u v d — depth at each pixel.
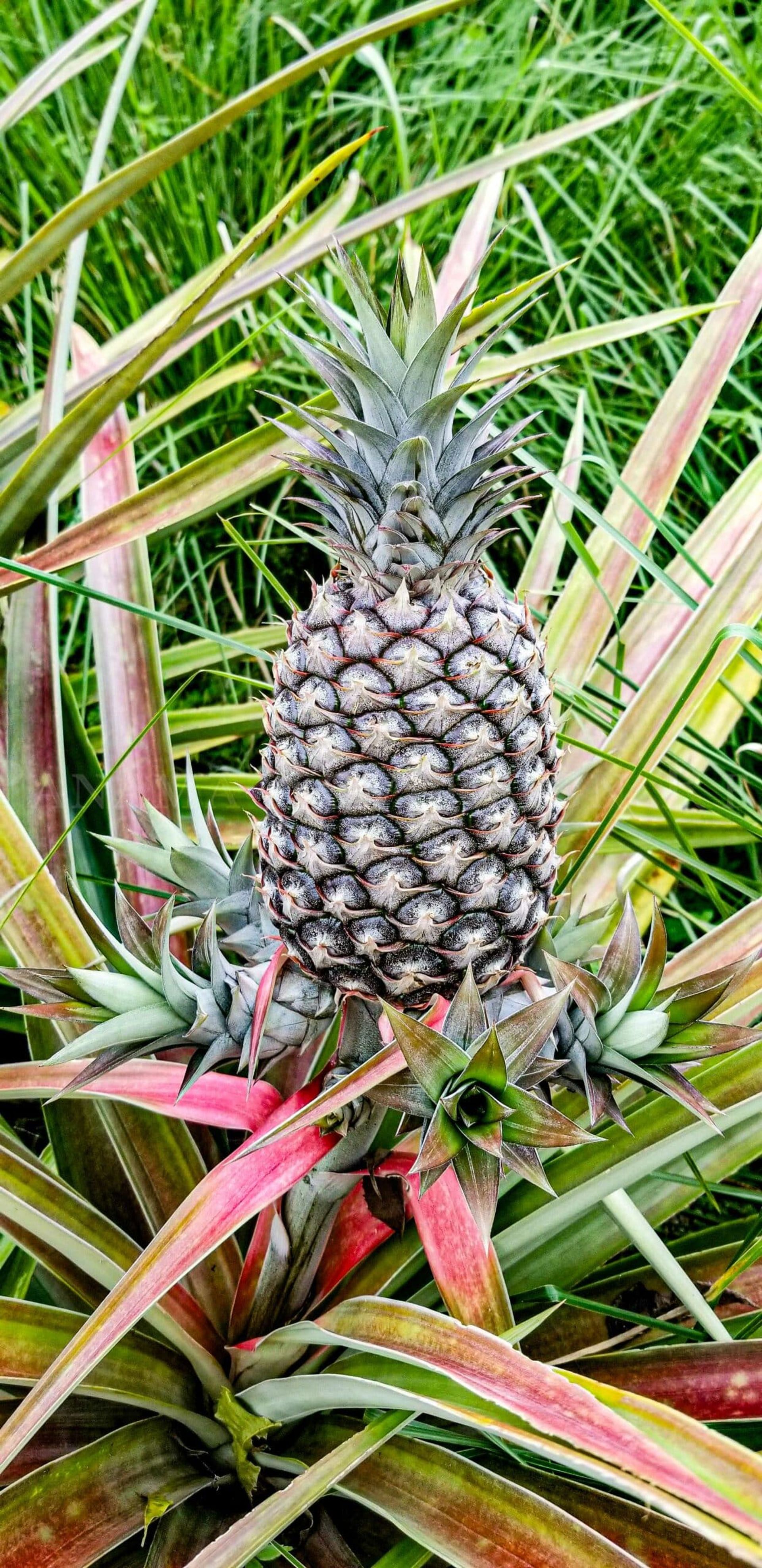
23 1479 0.76
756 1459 0.64
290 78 0.93
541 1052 0.75
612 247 1.49
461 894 0.74
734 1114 0.78
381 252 1.56
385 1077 0.71
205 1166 0.90
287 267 1.10
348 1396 0.72
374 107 1.61
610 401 1.47
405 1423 0.73
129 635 1.00
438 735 0.71
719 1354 0.77
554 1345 0.86
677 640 0.97
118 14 1.10
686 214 1.61
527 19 1.73
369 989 0.76
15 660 0.96
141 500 0.94
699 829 1.08
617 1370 0.78
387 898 0.73
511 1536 0.71
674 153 1.59
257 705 1.14
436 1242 0.76
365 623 0.71
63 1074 0.81
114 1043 0.74
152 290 1.51
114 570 1.02
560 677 1.06
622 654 1.01
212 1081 0.80
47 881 0.87
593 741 1.06
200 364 1.40
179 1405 0.81
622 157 1.63
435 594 0.73
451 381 1.03
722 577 0.97
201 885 0.83
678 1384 0.77
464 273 1.12
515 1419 0.69
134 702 0.99
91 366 1.16
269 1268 0.81
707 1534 0.61
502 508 0.74
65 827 0.94
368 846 0.72
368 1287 0.83
